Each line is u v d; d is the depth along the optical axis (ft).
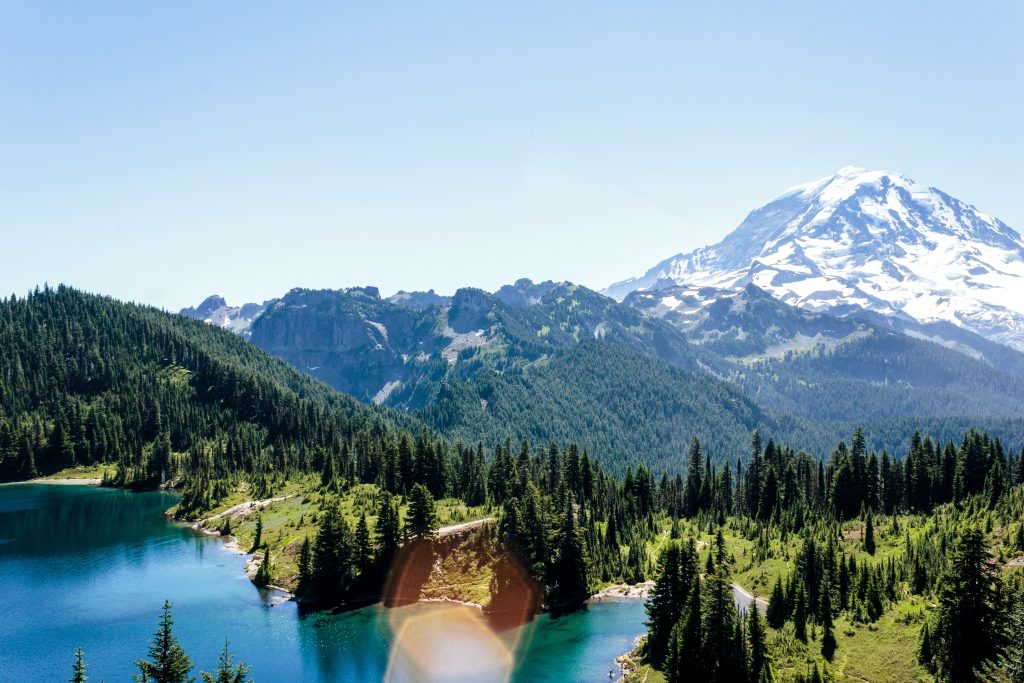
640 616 417.28
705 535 561.02
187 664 228.84
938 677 271.49
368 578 433.89
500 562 434.71
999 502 449.89
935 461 616.80
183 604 413.39
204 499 643.04
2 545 539.29
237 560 500.33
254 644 359.46
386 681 323.16
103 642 357.61
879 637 313.94
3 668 327.47
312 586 425.69
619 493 640.58
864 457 598.75
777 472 636.89
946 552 376.07
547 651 363.97
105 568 481.46
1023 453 586.86
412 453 628.69
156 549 527.81
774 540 517.96
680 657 299.79
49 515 641.81
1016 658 236.22
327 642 364.17
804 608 340.39
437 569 451.12
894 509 532.73
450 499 592.19
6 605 409.49
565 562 448.65
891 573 366.02
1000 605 271.08
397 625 389.60
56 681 315.17
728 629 292.81
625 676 331.98
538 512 457.68
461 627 390.63
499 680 328.70
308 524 538.06
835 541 442.50
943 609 280.51
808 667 301.63
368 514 526.16
